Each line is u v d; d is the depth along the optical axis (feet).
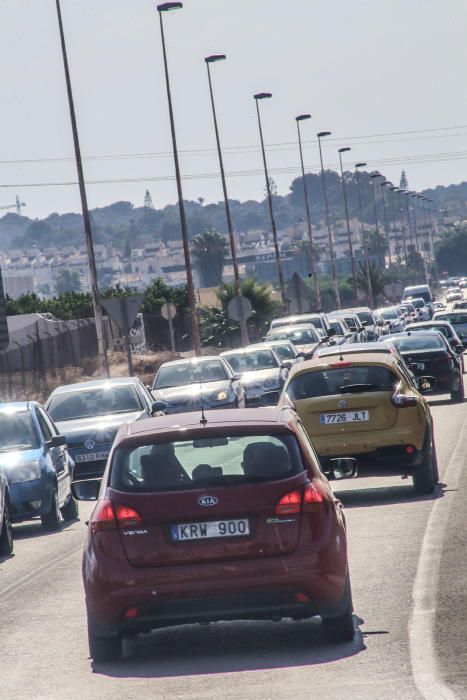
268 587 73.00
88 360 468.75
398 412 139.74
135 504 74.43
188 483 74.79
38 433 160.15
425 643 73.10
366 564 100.58
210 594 73.10
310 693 63.98
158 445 76.38
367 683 65.00
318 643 76.54
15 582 113.09
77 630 87.30
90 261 339.77
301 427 81.35
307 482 74.90
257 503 73.82
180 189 440.04
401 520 122.83
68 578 112.27
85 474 191.01
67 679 72.74
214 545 73.56
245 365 287.69
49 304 625.00
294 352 325.42
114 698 67.00
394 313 621.72
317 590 73.31
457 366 276.41
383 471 140.05
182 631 84.38
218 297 623.36
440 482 149.59
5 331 265.13
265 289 621.72
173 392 238.89
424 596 86.74
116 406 203.51
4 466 152.15
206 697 65.31
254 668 71.26
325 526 74.28
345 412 140.26
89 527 76.07
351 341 405.18
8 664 78.28
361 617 82.12
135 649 79.82
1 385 414.41
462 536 110.32
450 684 63.10
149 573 73.36
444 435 203.21
